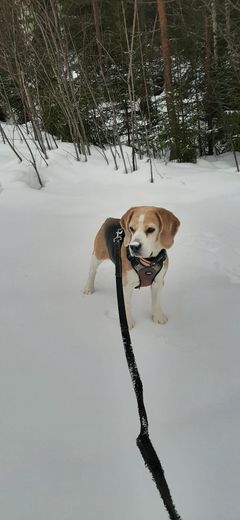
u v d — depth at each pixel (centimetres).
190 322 107
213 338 100
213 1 289
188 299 118
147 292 124
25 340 98
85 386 83
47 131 307
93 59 307
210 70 312
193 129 294
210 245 154
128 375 86
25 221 173
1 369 87
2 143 290
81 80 291
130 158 264
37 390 81
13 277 129
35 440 69
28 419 74
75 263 140
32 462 65
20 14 250
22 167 233
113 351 94
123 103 311
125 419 74
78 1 337
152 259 95
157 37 344
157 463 55
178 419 74
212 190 213
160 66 342
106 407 77
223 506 57
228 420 73
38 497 59
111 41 329
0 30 251
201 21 328
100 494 59
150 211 94
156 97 342
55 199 200
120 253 99
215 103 313
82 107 291
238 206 193
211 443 68
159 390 82
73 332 101
